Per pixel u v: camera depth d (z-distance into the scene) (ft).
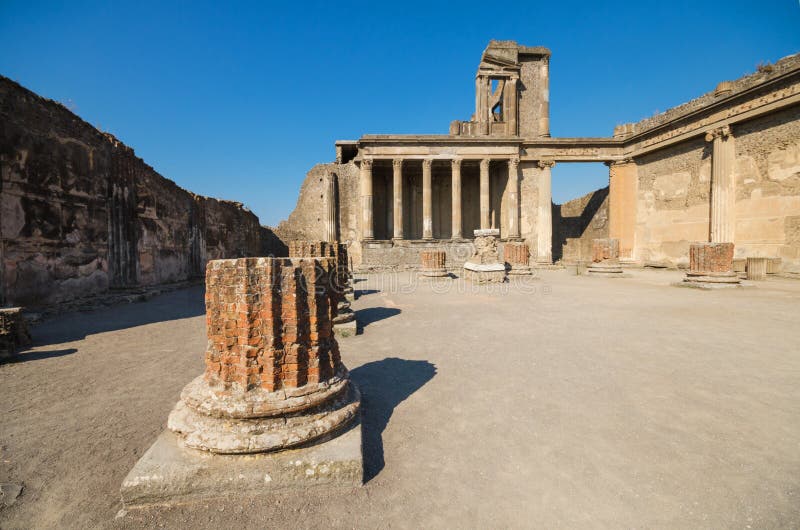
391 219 102.99
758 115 60.03
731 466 9.10
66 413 12.53
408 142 89.61
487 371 15.96
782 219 57.57
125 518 7.91
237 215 86.02
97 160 38.29
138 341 22.08
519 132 98.84
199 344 21.38
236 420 9.37
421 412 12.28
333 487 8.70
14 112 29.04
